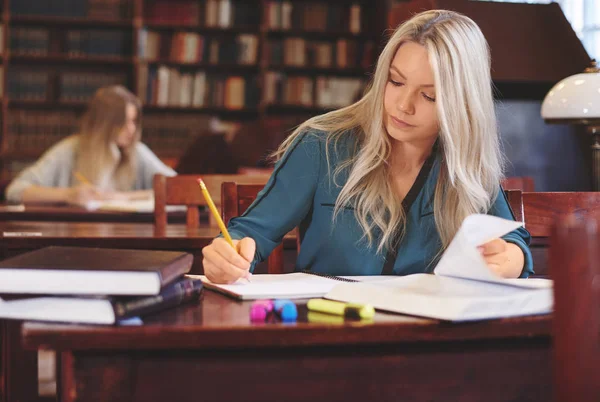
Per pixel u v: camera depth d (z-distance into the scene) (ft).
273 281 4.07
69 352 2.76
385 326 2.89
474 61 4.68
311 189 4.95
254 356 2.83
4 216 10.19
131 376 2.77
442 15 4.72
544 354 3.08
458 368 3.00
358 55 22.29
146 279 2.94
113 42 21.06
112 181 12.94
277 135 16.70
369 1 22.45
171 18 21.39
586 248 2.00
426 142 4.87
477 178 4.84
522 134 10.15
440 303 3.00
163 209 7.96
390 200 4.81
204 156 14.93
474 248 3.34
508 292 3.26
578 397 1.99
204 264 4.02
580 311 2.00
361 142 5.03
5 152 20.43
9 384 5.77
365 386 2.91
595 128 6.38
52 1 20.65
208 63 21.53
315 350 2.88
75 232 6.84
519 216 5.37
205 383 2.81
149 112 21.54
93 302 2.85
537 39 9.88
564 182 10.23
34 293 2.92
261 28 21.75
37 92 20.70
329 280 4.14
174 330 2.75
